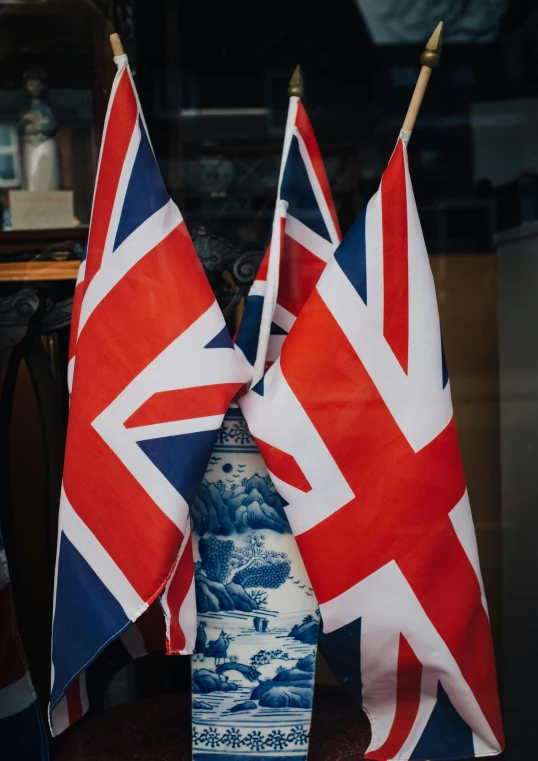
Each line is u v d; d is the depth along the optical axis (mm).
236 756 918
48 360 1162
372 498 861
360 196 1239
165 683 1267
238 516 903
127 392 842
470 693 893
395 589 865
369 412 857
